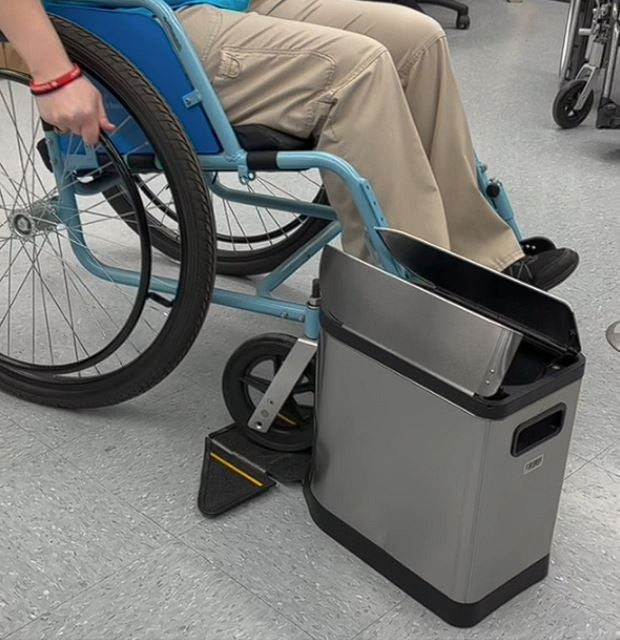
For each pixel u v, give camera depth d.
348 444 1.26
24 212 1.62
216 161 1.39
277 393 1.41
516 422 1.10
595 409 1.65
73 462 1.48
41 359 1.75
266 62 1.37
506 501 1.16
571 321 1.13
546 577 1.29
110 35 1.37
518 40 3.95
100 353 1.53
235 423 1.52
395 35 1.49
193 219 1.35
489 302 1.23
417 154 1.34
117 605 1.23
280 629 1.20
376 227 1.29
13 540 1.33
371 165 1.33
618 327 1.89
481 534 1.16
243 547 1.33
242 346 1.44
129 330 1.47
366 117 1.32
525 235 2.29
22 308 1.92
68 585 1.26
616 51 2.84
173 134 1.33
